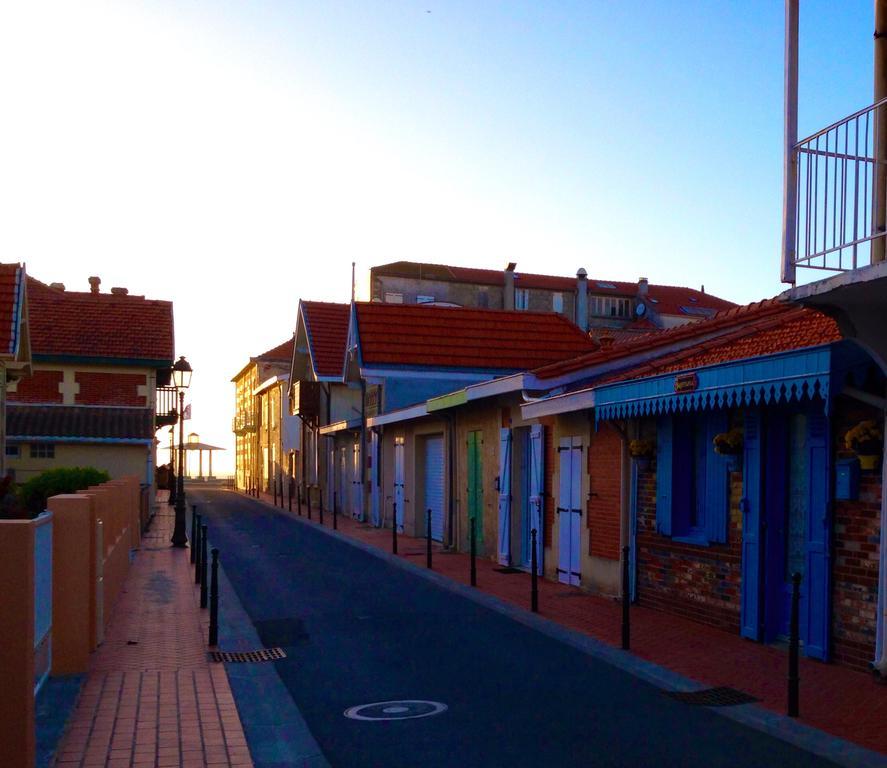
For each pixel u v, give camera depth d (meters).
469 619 11.12
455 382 24.20
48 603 7.59
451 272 58.94
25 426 28.94
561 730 6.62
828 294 7.18
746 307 15.84
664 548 11.34
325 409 33.72
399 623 10.86
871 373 7.99
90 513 8.75
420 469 22.69
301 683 8.02
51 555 7.78
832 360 7.47
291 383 37.81
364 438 27.95
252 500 43.34
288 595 13.05
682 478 11.02
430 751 6.18
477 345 24.61
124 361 31.58
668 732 6.55
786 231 8.04
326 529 25.03
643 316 63.72
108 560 10.90
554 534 14.51
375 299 56.56
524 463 16.14
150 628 10.45
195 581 14.29
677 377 9.70
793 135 8.09
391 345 23.75
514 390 14.95
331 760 6.02
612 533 12.57
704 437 10.77
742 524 9.71
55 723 6.57
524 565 16.03
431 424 21.23
